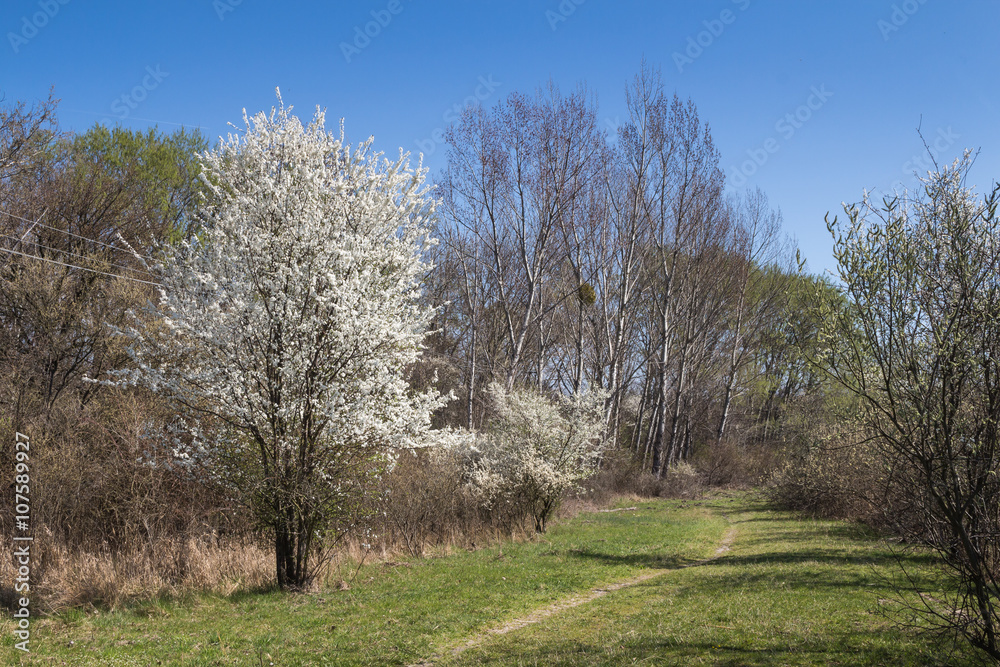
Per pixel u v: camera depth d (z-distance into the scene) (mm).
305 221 10227
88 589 9500
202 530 12023
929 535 6078
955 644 5906
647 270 35938
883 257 6027
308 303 10273
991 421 5570
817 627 7441
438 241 12430
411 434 11258
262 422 10336
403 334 10789
